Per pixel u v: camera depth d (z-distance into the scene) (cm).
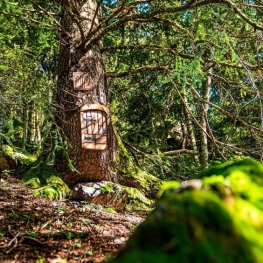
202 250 129
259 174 194
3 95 654
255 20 706
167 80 636
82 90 718
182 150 1057
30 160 863
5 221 469
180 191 155
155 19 682
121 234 486
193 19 795
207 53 875
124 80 1074
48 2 807
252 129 749
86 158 706
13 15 652
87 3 769
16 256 339
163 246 130
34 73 718
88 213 596
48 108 663
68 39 747
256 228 151
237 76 820
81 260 340
